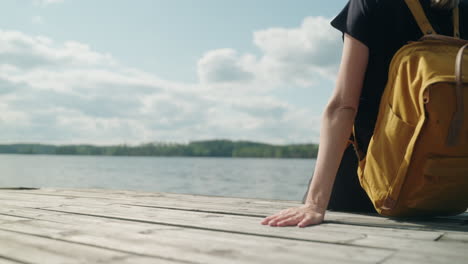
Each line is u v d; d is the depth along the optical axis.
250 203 2.69
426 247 1.23
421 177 1.58
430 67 1.50
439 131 1.49
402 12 1.78
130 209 2.31
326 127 1.80
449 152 1.53
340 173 2.14
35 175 46.06
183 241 1.34
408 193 1.63
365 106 1.93
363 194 2.09
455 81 1.45
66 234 1.48
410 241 1.32
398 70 1.61
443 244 1.28
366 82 1.93
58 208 2.34
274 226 1.65
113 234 1.47
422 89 1.47
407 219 1.85
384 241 1.33
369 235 1.44
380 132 1.68
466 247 1.23
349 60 1.82
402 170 1.59
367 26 1.78
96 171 61.28
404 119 1.58
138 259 1.11
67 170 64.25
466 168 1.54
